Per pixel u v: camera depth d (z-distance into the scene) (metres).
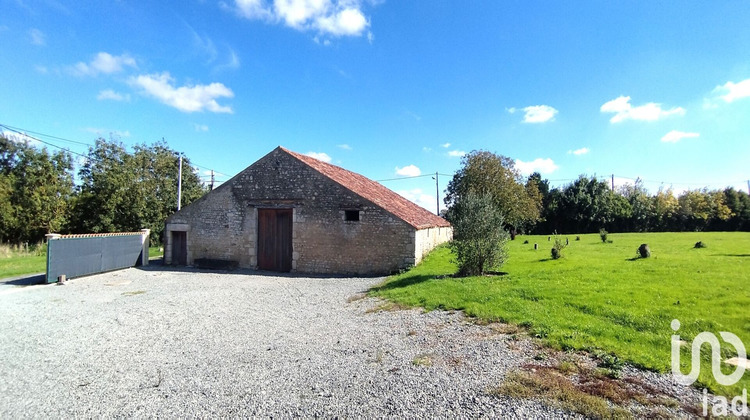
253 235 19.08
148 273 18.09
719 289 8.84
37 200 28.73
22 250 27.19
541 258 18.06
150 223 32.19
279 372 5.72
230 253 19.50
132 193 31.12
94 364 6.53
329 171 20.80
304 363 6.05
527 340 6.25
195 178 38.84
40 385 5.70
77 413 4.77
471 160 42.00
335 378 5.34
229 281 15.59
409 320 8.18
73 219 30.12
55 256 15.61
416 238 16.64
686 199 55.34
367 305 10.12
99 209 30.14
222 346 7.21
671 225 53.00
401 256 16.44
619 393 4.29
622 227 52.44
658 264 13.47
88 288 14.36
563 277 11.30
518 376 4.88
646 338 5.92
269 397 4.88
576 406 4.06
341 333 7.64
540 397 4.31
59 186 31.09
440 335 6.96
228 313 9.97
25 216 28.73
